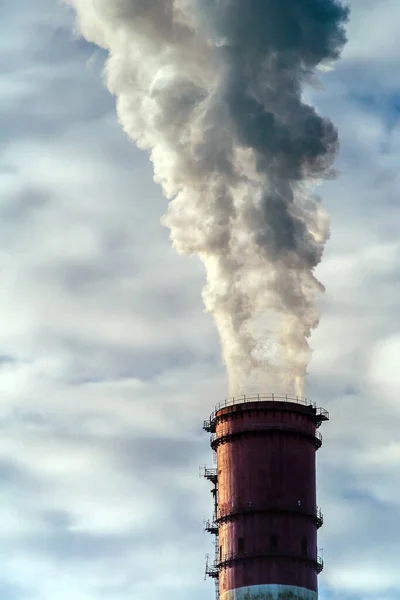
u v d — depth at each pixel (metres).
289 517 107.94
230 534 108.56
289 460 109.50
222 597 108.00
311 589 107.25
